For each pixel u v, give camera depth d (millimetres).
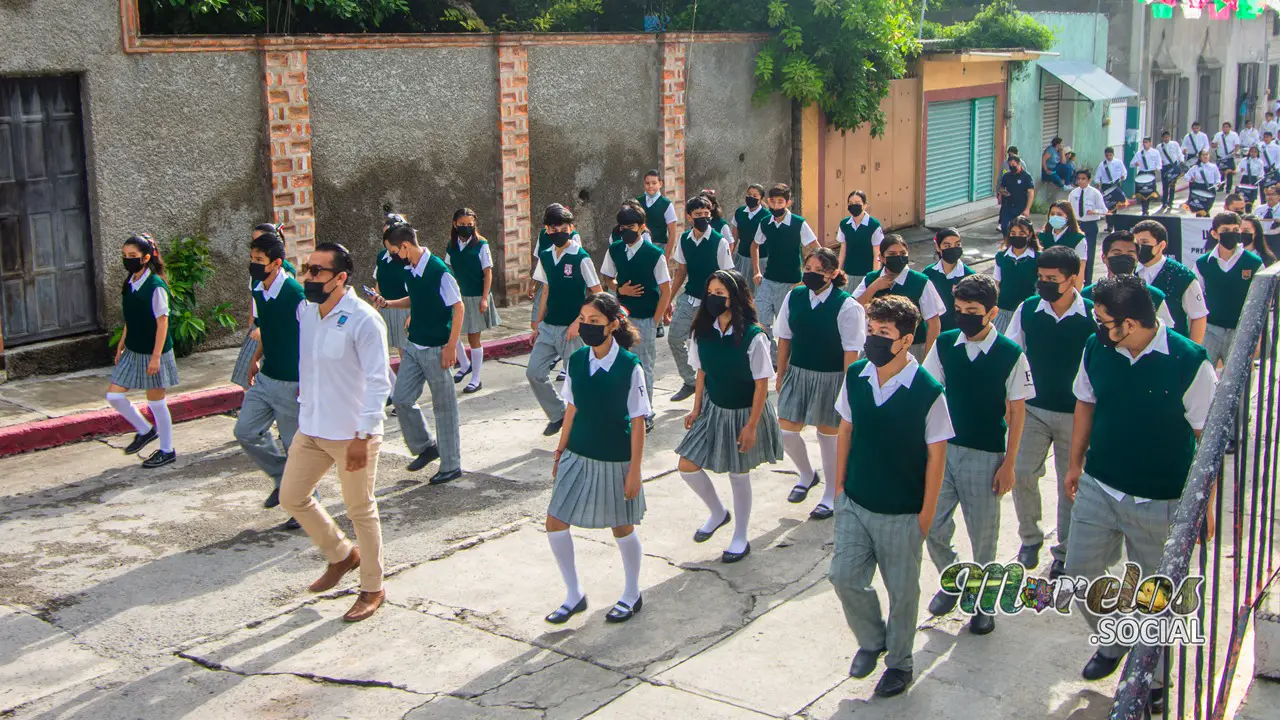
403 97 13742
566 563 6465
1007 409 6043
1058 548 6809
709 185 17766
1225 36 38000
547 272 9633
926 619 6387
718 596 6758
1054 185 26250
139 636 6348
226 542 7688
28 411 10203
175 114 11906
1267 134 28484
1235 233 9211
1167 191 27000
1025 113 26094
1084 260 11062
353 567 6824
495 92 14656
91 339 11703
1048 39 23734
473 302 11383
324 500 8430
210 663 6043
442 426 8719
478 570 7199
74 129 11453
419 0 15906
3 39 10625
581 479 6316
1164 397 5164
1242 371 4047
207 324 12445
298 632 6395
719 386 7066
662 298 10039
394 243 8758
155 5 13289
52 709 5586
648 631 6336
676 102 16859
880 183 21406
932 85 22406
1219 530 4070
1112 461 5348
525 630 6383
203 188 12227
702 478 7406
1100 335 5434
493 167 14859
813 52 18453
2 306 11172
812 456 9383
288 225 12828
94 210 11539
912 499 5297
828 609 6566
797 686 5707
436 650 6172
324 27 15211
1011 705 5469
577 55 15555
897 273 8625
